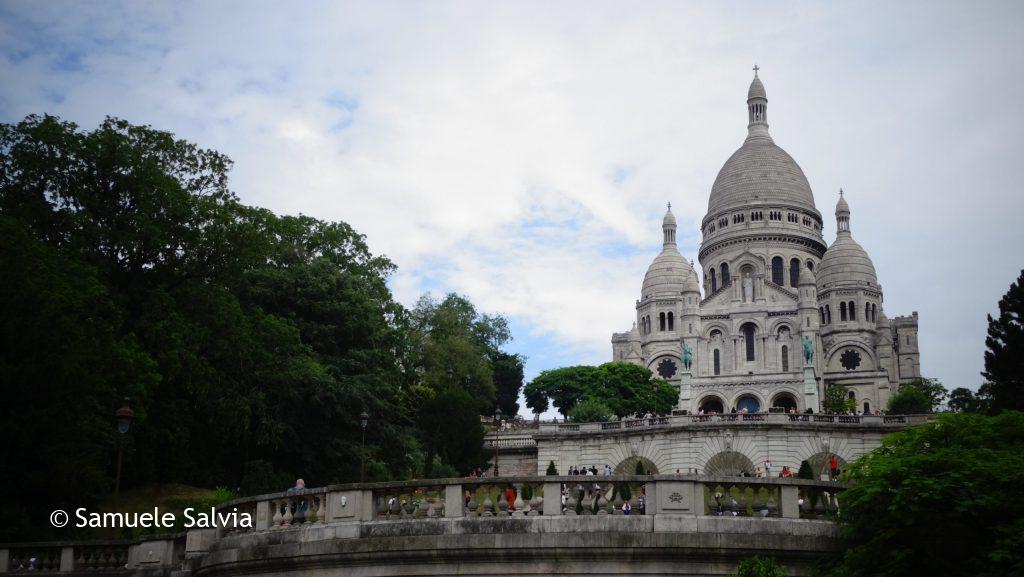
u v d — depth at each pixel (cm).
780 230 19412
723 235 19588
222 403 6512
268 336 6906
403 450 7775
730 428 8525
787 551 2875
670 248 19738
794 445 8425
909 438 3388
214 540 3344
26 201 6134
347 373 7656
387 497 3053
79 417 5178
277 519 3186
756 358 16975
